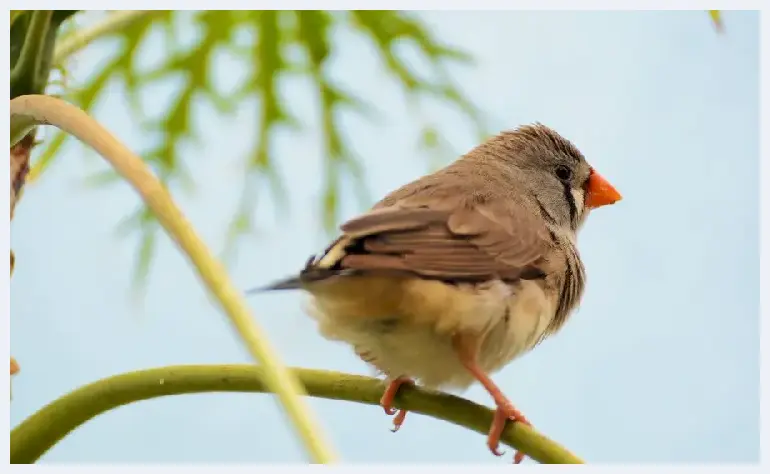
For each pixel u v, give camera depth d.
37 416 5.47
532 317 7.20
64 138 7.93
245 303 4.23
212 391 5.34
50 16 6.05
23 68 6.00
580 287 8.06
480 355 6.97
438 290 6.59
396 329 6.67
